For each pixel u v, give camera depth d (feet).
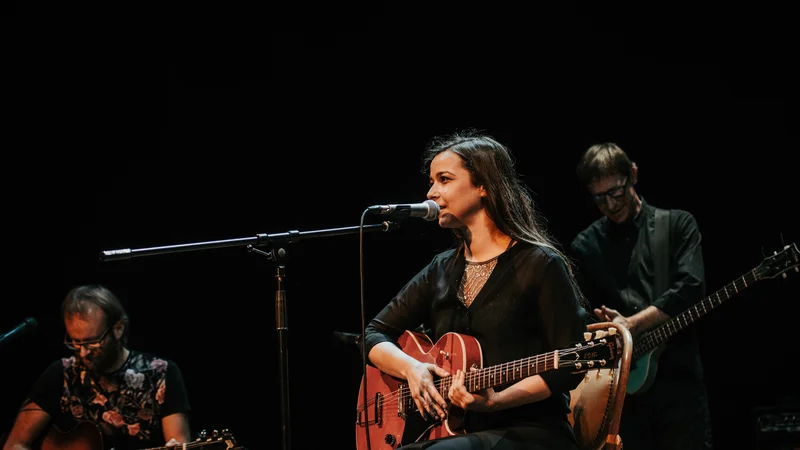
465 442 9.85
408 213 11.25
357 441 12.00
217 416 21.43
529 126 21.52
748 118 20.20
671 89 20.76
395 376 11.27
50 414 14.30
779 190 19.93
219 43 21.76
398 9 21.88
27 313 20.70
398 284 21.50
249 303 21.83
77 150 21.16
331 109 22.02
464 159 11.27
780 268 14.10
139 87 21.45
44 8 20.85
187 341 21.54
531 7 21.50
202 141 21.76
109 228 21.26
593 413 11.36
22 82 20.81
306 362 21.77
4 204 20.71
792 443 16.51
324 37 21.99
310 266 21.89
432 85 21.83
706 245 20.47
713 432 20.39
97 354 14.15
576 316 10.37
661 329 14.88
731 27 20.27
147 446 14.21
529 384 10.05
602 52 21.20
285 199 21.94
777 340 20.06
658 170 20.86
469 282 11.20
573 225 21.21
